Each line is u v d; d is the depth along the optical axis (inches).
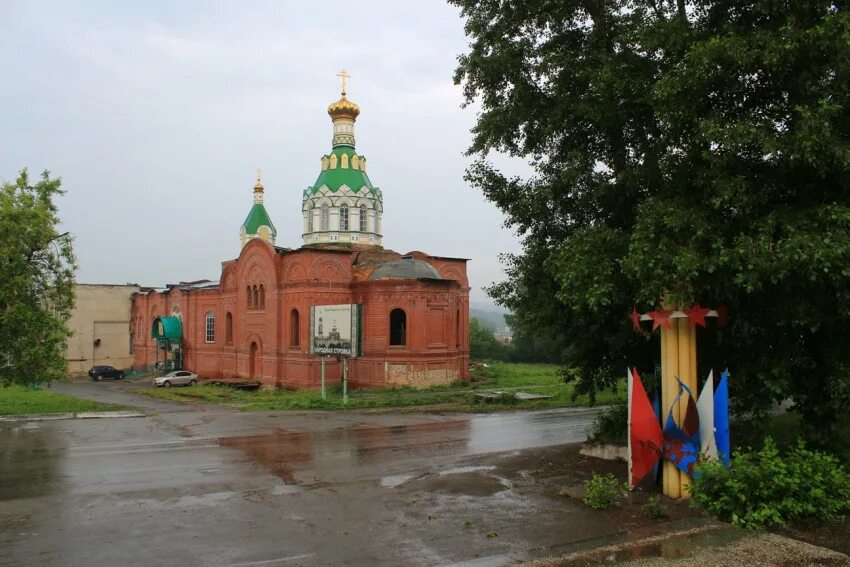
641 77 473.1
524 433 837.8
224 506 452.8
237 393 1492.4
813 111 392.8
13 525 406.3
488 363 2463.1
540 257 587.8
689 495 434.0
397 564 328.8
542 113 570.3
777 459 378.0
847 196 423.8
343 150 1918.1
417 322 1456.7
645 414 459.2
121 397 1534.2
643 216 450.9
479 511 432.1
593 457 631.2
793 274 408.5
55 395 1533.0
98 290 2464.3
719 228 424.8
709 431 430.6
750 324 488.4
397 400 1227.2
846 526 356.2
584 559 307.0
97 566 331.0
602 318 541.0
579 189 553.9
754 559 303.9
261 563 333.1
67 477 553.9
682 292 420.8
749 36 412.2
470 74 592.1
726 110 450.0
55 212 1166.3
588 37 563.8
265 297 1630.2
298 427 900.0
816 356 471.5
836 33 385.1
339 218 1887.3
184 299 2114.9
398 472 575.2
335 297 1515.7
